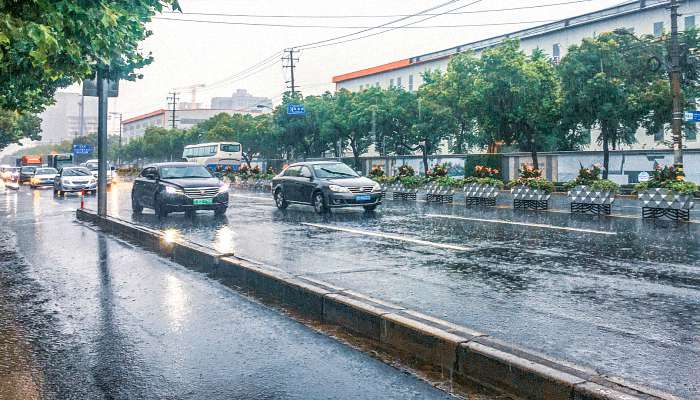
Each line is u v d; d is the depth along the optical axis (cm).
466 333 422
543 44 5597
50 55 626
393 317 461
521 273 734
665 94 3081
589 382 327
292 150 5662
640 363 400
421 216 1564
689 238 1069
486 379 373
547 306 562
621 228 1244
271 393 362
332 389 367
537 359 366
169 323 525
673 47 2506
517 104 3334
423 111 4256
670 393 349
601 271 743
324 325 522
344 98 4869
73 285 702
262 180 3838
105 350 450
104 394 365
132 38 732
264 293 650
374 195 1678
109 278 745
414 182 2434
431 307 560
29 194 3102
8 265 852
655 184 1529
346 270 762
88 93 1422
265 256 888
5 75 668
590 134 4656
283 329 506
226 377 390
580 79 3200
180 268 819
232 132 6812
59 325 522
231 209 1873
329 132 4750
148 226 1358
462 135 4422
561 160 3378
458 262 819
